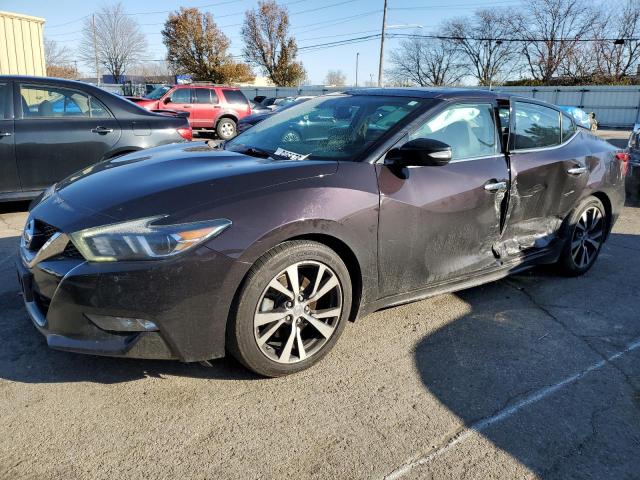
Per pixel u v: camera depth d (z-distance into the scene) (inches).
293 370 110.0
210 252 94.0
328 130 132.2
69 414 96.3
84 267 92.1
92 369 110.7
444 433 95.3
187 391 104.5
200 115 677.3
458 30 2229.3
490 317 143.4
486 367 118.0
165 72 2613.2
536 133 153.6
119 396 102.2
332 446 90.6
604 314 148.2
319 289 108.9
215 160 119.3
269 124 150.2
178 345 95.8
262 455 87.9
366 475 84.4
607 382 113.8
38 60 495.8
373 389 107.7
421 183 121.0
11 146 211.3
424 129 125.3
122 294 91.4
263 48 2039.9
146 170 114.7
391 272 119.8
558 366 119.7
